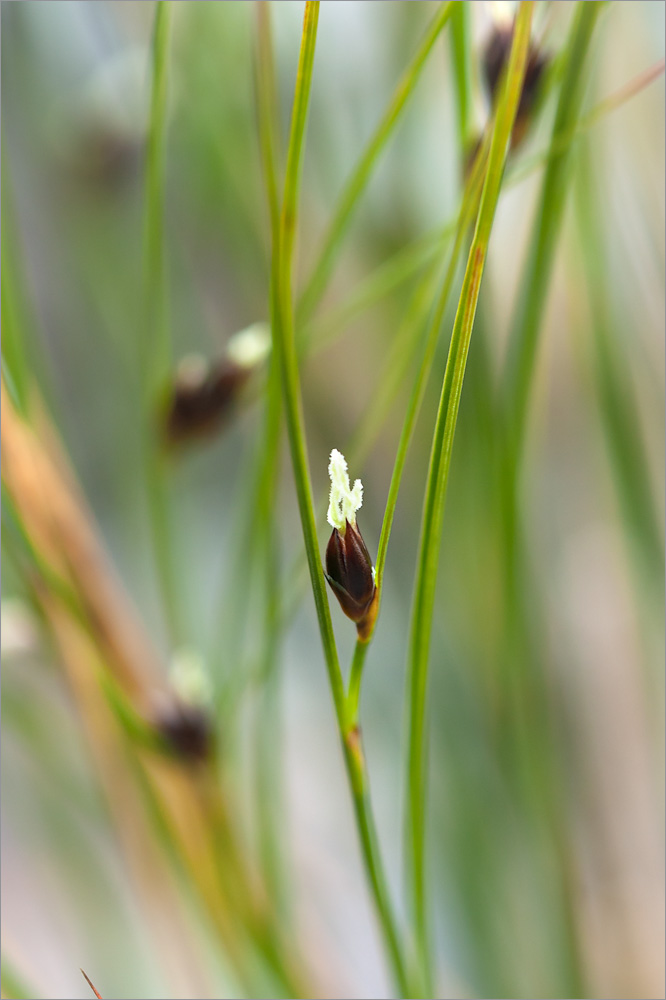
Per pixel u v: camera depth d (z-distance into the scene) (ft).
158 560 0.51
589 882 0.71
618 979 0.68
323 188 0.60
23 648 0.51
